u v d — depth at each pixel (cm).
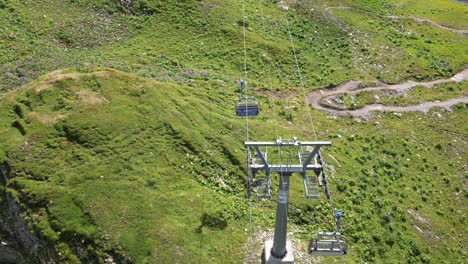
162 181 3278
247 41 5934
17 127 3559
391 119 5169
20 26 5400
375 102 5444
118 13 6031
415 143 4809
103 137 3491
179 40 5822
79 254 2827
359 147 4509
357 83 5741
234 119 4144
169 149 3547
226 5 6481
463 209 4081
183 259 2809
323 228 3269
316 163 2286
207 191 3300
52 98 3772
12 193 3103
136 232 2895
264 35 6203
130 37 5775
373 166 4241
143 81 4172
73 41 5456
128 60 5216
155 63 5250
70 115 3606
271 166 2233
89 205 3003
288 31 6512
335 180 3797
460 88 6031
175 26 6000
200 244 2912
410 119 5228
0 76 4338
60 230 2897
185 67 5266
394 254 3325
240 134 3938
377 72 6122
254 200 3328
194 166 3478
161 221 2977
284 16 6825
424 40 7181
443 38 7375
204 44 5803
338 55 6350
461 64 6662
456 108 5544
